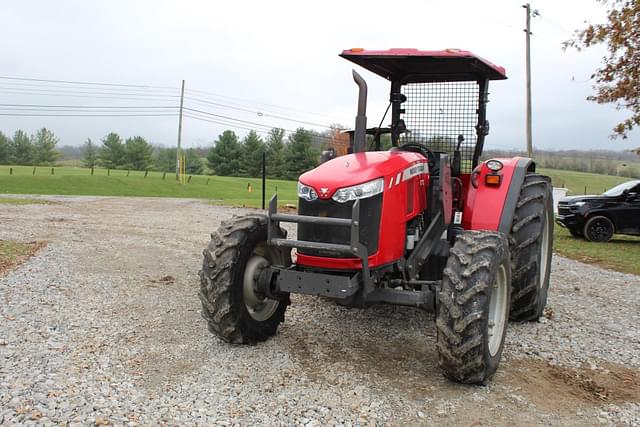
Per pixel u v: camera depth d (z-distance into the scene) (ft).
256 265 14.90
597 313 19.63
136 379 12.74
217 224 44.75
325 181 13.12
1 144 277.85
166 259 27.89
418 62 16.60
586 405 12.05
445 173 15.26
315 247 12.69
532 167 18.86
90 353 14.30
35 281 21.91
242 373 13.23
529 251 17.02
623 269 30.30
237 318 14.28
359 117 14.73
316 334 16.25
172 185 147.84
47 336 15.49
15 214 48.47
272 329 15.61
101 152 280.10
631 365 14.51
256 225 14.71
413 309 18.95
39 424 10.43
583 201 46.47
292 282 13.32
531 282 17.04
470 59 15.48
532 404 12.03
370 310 18.75
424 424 11.00
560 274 27.45
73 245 31.37
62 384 12.27
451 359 12.21
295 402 11.75
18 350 14.30
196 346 15.03
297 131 236.02
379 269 13.48
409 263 14.25
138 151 278.67
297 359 14.24
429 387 12.75
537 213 17.12
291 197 121.49
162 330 16.38
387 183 13.47
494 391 12.64
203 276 14.26
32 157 285.23
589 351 15.48
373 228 13.08
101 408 11.19
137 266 25.85
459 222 17.57
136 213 53.78
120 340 15.39
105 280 22.68
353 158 14.28
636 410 11.84
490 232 13.46
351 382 12.86
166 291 21.15
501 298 13.76
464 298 12.03
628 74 45.19
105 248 30.76
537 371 13.96
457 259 12.62
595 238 45.65
